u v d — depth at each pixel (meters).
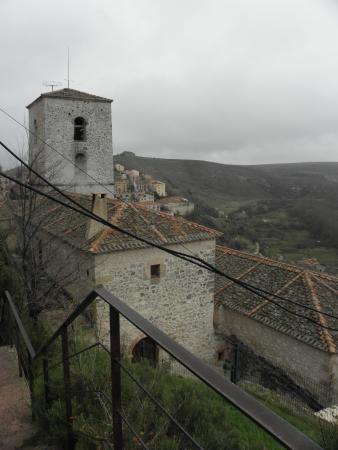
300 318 11.98
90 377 5.08
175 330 13.28
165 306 12.98
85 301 2.66
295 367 11.65
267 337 12.59
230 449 5.89
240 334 13.69
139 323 1.91
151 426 4.93
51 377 4.98
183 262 13.19
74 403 4.44
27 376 4.98
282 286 13.73
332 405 10.48
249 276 15.14
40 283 12.05
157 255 12.62
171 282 13.01
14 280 11.04
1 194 16.69
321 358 10.88
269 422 1.22
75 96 22.92
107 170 24.25
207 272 13.75
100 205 12.28
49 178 19.12
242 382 12.77
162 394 6.75
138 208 14.30
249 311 13.19
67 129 22.88
